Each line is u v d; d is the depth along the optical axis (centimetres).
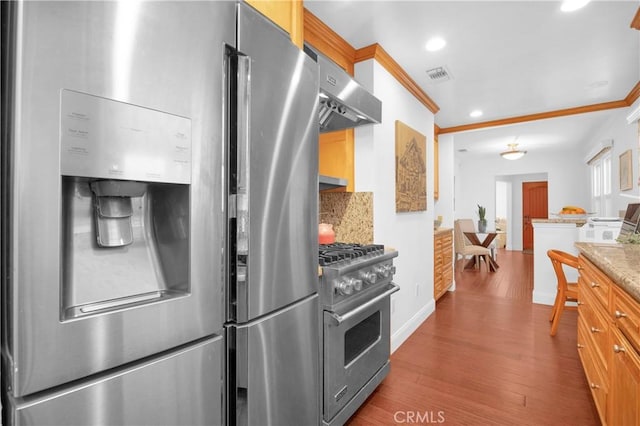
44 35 57
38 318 57
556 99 361
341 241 250
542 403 187
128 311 69
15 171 54
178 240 82
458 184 866
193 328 81
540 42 238
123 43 67
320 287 157
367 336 189
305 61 122
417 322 311
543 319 329
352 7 197
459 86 321
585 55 259
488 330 300
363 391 181
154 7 73
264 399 103
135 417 70
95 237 73
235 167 94
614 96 355
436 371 225
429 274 354
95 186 71
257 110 99
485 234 754
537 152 739
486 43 239
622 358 122
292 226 115
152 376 73
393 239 272
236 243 93
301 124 120
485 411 180
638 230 228
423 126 347
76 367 61
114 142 66
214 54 86
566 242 374
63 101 59
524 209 885
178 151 77
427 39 234
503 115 423
